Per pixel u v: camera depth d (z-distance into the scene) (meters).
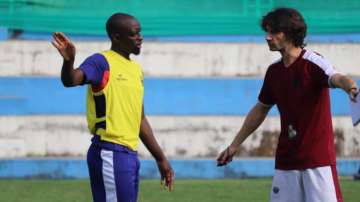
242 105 46.28
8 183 40.38
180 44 47.41
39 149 44.22
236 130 44.38
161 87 46.44
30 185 39.66
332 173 19.75
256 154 44.25
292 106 19.83
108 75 20.64
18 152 44.16
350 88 18.14
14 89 46.19
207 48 47.41
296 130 19.83
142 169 42.50
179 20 48.69
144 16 48.62
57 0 48.53
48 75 47.09
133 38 21.05
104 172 20.73
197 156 44.41
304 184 19.89
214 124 44.47
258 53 47.31
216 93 46.38
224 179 42.38
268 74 20.47
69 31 48.50
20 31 48.44
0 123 44.16
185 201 34.72
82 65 20.31
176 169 42.78
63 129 44.28
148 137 22.08
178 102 46.41
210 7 48.75
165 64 47.38
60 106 46.47
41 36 48.50
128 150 20.91
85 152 44.31
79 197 35.78
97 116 20.81
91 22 48.47
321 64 19.42
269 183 40.28
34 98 46.28
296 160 19.83
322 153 19.70
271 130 44.16
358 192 36.69
